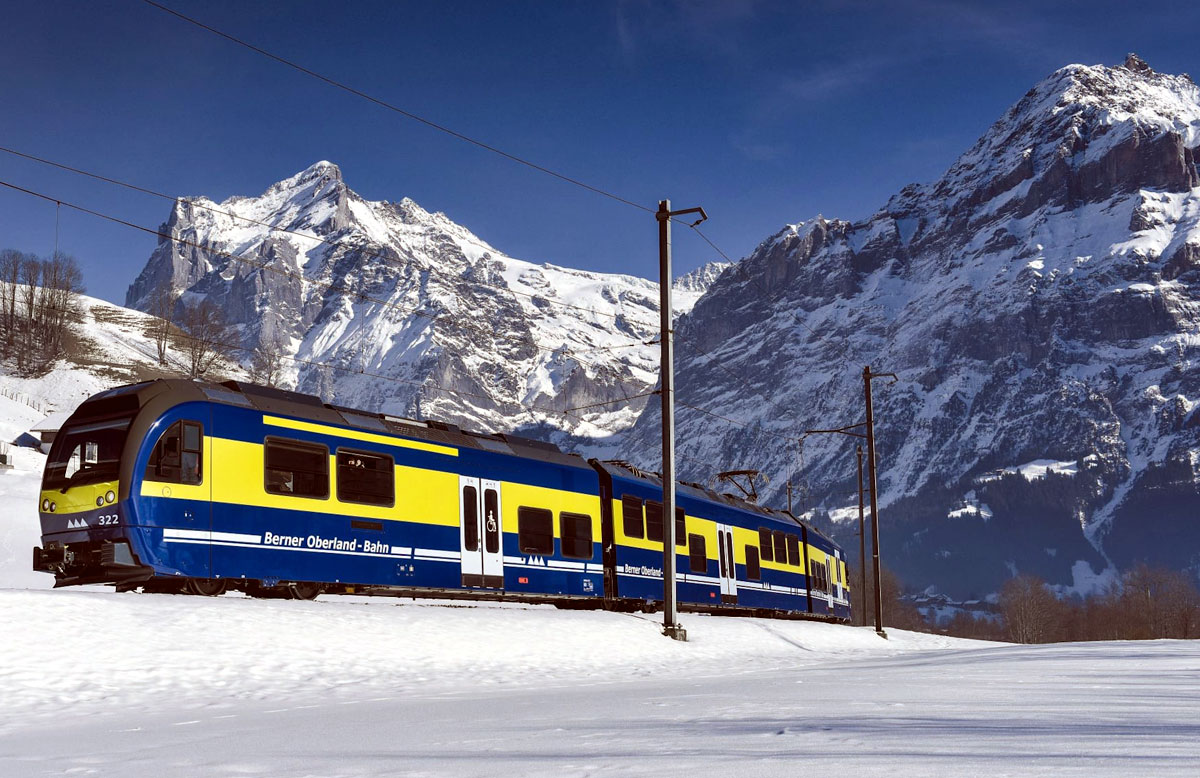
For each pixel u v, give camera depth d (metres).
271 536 23.12
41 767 6.71
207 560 21.95
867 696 9.94
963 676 13.38
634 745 6.35
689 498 39.03
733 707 9.14
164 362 171.75
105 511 21.16
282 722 10.23
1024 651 23.92
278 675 17.23
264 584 22.95
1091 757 5.09
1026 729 6.55
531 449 31.48
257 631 19.36
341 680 17.39
